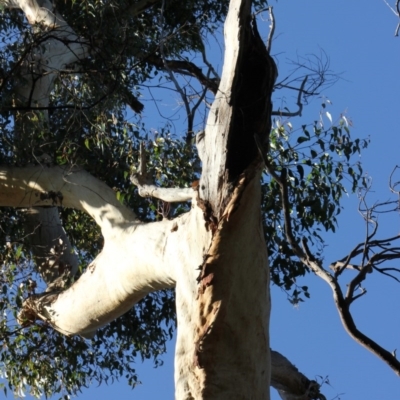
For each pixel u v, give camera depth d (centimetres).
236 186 655
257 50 653
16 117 1033
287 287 962
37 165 993
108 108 1050
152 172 964
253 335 680
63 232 1110
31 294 1027
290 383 972
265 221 952
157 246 793
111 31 1066
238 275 672
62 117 1079
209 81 774
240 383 674
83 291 929
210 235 679
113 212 922
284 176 582
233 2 645
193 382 675
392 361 510
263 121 652
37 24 1052
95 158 1024
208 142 675
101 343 1139
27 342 1113
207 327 671
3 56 1020
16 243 1074
